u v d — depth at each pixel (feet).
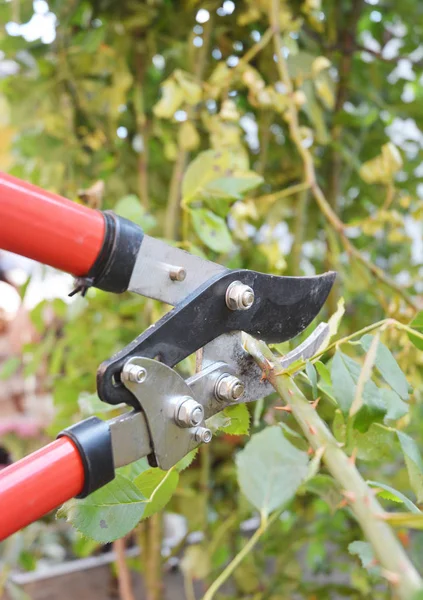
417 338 0.98
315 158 2.33
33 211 0.92
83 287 0.98
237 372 1.15
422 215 2.03
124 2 2.25
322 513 2.71
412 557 2.07
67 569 3.02
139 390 0.96
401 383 0.97
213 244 1.48
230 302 1.09
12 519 0.86
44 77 2.37
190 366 1.40
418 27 2.45
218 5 2.14
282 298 1.20
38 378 3.34
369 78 2.45
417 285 2.60
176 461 1.02
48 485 0.88
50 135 2.37
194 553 2.27
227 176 1.53
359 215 2.61
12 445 3.11
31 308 2.39
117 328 2.40
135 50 2.38
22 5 2.21
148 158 2.45
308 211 2.37
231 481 2.58
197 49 2.21
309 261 2.67
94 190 1.59
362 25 2.71
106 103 2.38
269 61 2.20
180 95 1.91
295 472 0.88
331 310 2.26
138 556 2.81
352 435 1.15
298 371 1.05
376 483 0.96
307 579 3.01
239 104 2.50
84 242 0.95
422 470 1.03
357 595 2.43
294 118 1.85
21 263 3.87
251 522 3.05
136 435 0.97
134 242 0.99
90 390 2.35
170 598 2.78
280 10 1.96
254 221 2.38
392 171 1.82
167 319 1.03
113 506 1.02
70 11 2.27
